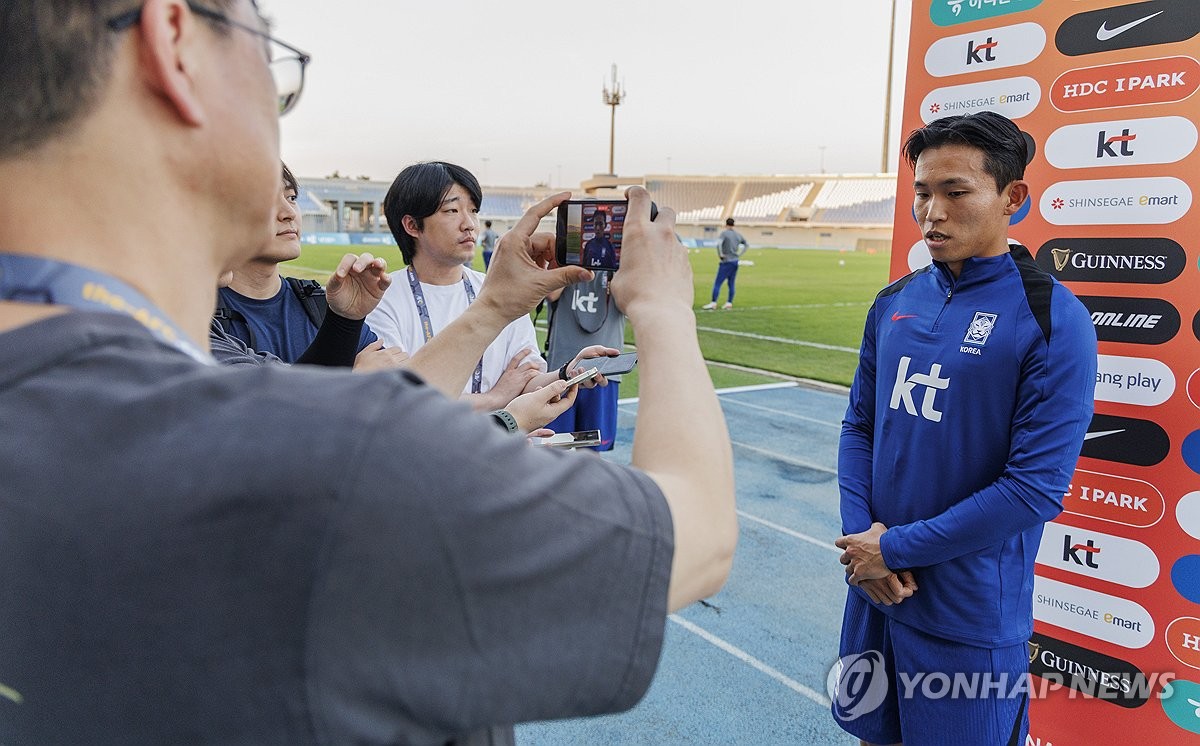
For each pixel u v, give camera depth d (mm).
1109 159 2141
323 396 450
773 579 3904
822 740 2621
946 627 1825
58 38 458
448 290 2836
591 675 480
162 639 413
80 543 418
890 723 2045
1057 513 1705
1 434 440
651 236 774
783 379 9266
